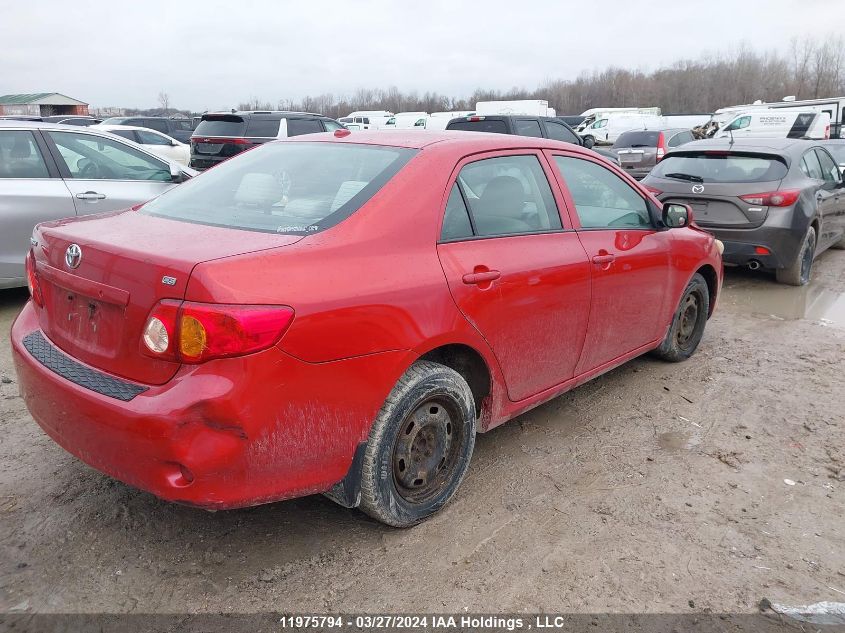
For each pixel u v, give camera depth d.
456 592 2.68
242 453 2.37
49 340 2.90
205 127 14.29
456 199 3.16
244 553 2.86
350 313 2.57
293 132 14.55
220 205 3.13
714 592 2.73
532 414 4.31
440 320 2.89
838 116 21.06
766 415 4.40
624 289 4.09
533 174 3.65
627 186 4.34
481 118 14.22
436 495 3.12
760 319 6.65
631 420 4.27
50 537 2.90
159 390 2.36
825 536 3.12
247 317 2.30
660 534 3.09
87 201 6.26
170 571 2.73
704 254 5.00
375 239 2.77
